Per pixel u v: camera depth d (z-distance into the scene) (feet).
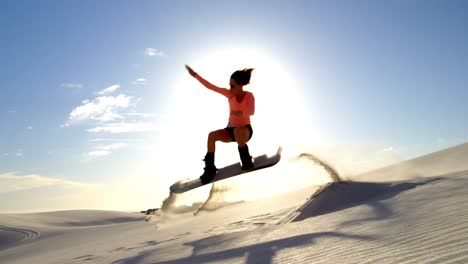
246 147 21.12
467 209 13.26
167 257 17.79
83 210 209.15
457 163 34.71
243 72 20.31
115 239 45.73
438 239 10.51
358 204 21.15
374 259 10.07
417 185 21.84
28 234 138.92
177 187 25.94
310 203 23.81
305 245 13.60
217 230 24.68
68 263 27.12
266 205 33.60
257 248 14.89
